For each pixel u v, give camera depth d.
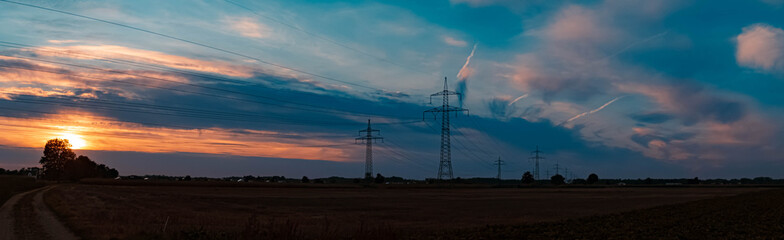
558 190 149.62
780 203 64.88
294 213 53.16
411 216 50.34
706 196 101.06
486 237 30.89
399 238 26.89
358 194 110.69
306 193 112.81
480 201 83.81
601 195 110.69
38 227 29.70
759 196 85.31
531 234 32.41
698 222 40.44
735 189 155.75
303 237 24.05
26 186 109.88
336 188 151.50
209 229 29.06
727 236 31.03
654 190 150.00
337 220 43.38
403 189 149.75
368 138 134.12
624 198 95.31
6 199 61.91
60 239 24.44
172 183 152.75
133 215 39.25
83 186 137.50
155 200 72.44
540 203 78.12
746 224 38.56
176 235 24.33
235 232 26.39
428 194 113.81
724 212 50.66
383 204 73.81
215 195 94.81
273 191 122.44
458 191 136.62
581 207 67.19
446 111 112.62
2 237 25.28
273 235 22.77
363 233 23.88
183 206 60.56
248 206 64.69
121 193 93.56
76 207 47.03
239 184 153.25
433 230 34.72
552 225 37.94
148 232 24.91
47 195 75.12
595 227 36.47
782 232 33.09
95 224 29.72
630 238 30.11
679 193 121.81
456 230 34.53
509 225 38.00
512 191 139.25
